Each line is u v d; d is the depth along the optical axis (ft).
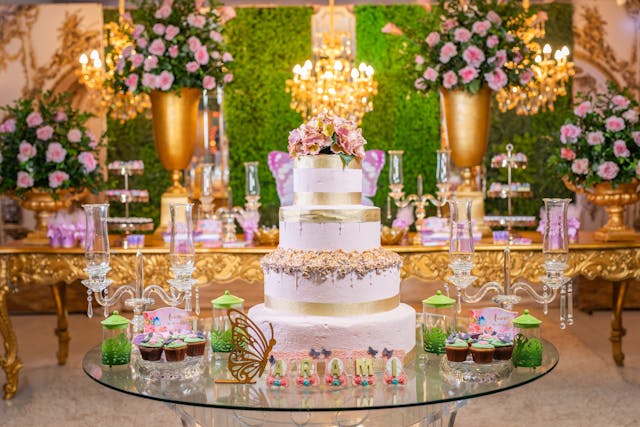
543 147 26.17
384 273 10.32
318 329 9.78
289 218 10.37
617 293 17.92
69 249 15.75
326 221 10.18
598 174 16.03
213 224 16.63
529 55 17.35
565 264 10.85
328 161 10.36
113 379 9.31
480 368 9.14
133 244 16.05
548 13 25.75
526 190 18.04
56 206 16.80
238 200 26.12
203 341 9.74
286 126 26.18
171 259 10.96
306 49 26.17
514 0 17.33
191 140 17.58
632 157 16.28
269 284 10.50
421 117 26.20
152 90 17.20
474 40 16.88
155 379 9.29
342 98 23.16
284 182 23.21
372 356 9.66
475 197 17.62
